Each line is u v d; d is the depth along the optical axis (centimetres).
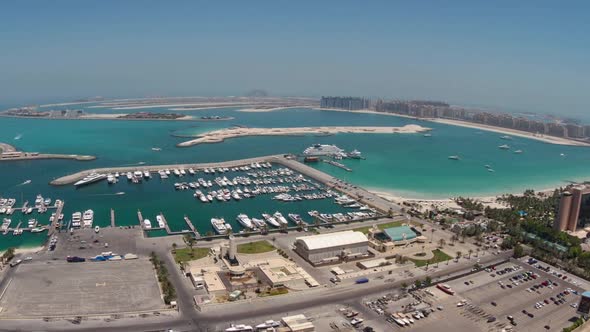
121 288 19488
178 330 16475
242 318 17475
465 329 17375
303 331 16538
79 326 16462
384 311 18462
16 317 16888
